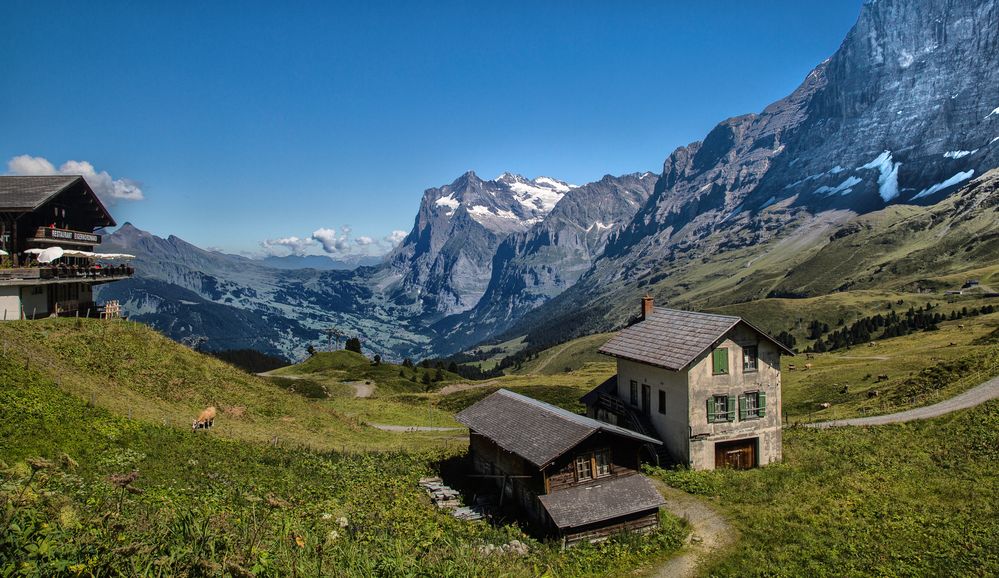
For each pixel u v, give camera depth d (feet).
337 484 117.08
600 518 105.60
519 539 103.96
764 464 159.74
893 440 168.86
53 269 181.57
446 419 268.41
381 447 169.78
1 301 170.09
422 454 160.86
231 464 112.27
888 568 91.91
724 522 116.47
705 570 95.35
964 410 182.60
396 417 263.90
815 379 334.85
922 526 107.14
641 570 95.50
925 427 176.55
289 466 121.60
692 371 153.69
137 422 118.93
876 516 113.19
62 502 47.14
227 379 185.68
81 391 125.39
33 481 58.08
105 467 94.02
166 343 185.16
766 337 159.84
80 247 227.20
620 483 114.32
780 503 124.06
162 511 58.13
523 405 138.21
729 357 157.48
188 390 163.63
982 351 257.14
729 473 150.00
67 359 146.20
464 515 114.11
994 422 163.84
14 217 192.03
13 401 105.70
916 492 125.49
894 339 489.67
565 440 112.68
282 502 90.58
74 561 36.11
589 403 193.67
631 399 177.47
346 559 50.93
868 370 325.42
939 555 95.09
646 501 111.14
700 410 154.51
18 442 93.20
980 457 144.77
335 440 167.73
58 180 209.26
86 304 213.87
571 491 110.63
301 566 45.50
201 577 39.40
